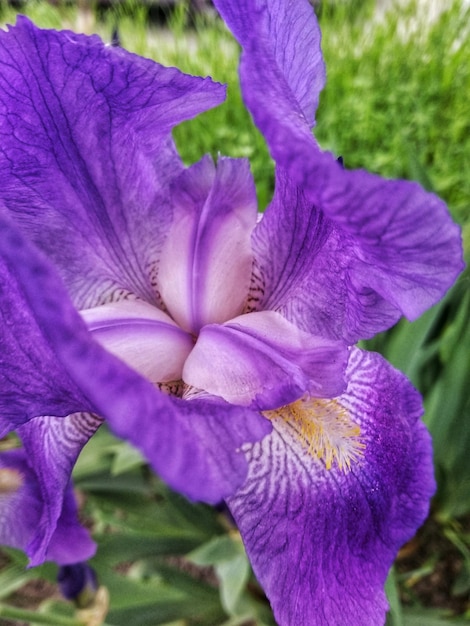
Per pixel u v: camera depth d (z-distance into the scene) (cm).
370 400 11
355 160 42
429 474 10
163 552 20
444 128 45
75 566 16
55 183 10
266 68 8
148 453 7
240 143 42
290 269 11
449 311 23
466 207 24
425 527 24
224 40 48
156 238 11
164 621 19
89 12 30
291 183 9
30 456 11
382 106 46
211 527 20
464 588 21
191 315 11
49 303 7
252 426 9
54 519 10
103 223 11
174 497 20
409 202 7
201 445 8
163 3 55
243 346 10
